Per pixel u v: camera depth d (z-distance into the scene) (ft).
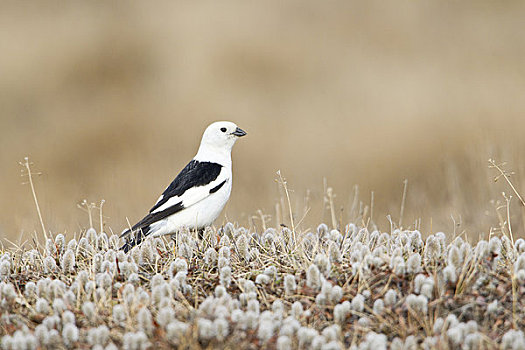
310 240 22.93
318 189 46.70
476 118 56.85
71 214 39.47
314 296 18.57
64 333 16.49
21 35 82.43
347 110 64.69
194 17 86.89
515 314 17.38
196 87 73.61
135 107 68.80
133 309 17.66
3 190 49.01
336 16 89.61
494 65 73.92
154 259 22.03
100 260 20.95
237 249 21.93
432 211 39.65
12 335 17.37
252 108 69.21
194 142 61.16
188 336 16.15
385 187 51.03
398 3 92.79
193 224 28.04
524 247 20.95
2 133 64.64
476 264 18.45
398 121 58.85
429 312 17.70
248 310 17.48
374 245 22.47
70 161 57.93
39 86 74.23
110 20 86.89
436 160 51.55
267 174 55.47
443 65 75.77
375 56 79.66
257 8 90.43
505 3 91.81
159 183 49.24
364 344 15.90
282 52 79.51
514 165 39.27
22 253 22.94
